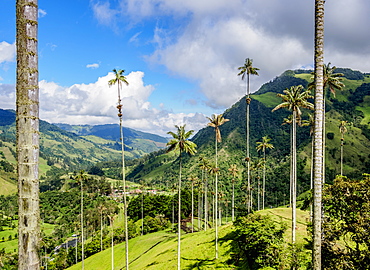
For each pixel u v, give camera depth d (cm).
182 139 4166
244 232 3747
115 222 15125
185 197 13400
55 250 12625
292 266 2780
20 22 698
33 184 680
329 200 2275
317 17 1648
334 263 2128
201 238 5925
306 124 5322
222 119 4428
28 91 691
